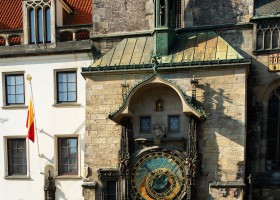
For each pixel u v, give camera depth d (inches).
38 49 994.1
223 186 791.7
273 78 861.8
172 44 871.7
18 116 1011.9
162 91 832.3
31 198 999.0
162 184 811.4
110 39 946.1
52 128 987.9
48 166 986.7
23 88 1015.0
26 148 1004.6
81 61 974.4
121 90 853.2
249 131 864.3
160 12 861.8
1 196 1016.2
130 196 821.9
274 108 871.7
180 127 823.1
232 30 887.1
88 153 868.6
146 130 839.1
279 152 864.9
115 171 843.4
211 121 808.9
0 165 1018.1
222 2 894.4
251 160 861.8
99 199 856.9
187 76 823.1
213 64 800.3
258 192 848.9
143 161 821.2
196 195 804.6
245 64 787.4
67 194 967.0
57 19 995.3
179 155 804.0
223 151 801.6
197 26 902.4
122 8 938.7
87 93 870.4
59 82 994.7
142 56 866.8
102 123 863.7
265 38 866.8
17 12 1138.0
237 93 800.3
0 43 1048.2
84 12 1081.4
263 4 900.0
